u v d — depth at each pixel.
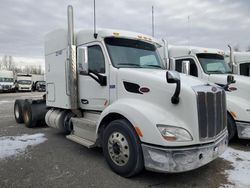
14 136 7.03
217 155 4.04
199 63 7.54
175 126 3.68
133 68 4.86
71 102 5.64
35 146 5.96
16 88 38.00
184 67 6.02
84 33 5.43
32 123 8.13
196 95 3.71
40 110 8.17
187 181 4.01
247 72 9.99
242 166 4.62
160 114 3.84
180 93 3.78
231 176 4.18
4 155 5.25
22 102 8.98
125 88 4.50
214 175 4.22
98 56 5.07
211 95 3.94
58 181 3.98
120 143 4.13
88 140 5.12
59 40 6.26
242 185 3.84
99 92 5.07
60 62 6.25
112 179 4.07
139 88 4.27
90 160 4.96
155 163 3.68
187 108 3.72
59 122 6.53
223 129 4.30
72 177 4.13
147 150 3.75
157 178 4.11
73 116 6.08
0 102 19.17
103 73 4.94
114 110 4.25
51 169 4.48
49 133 7.43
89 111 5.56
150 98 4.11
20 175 4.21
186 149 3.60
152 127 3.69
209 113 3.87
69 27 5.61
